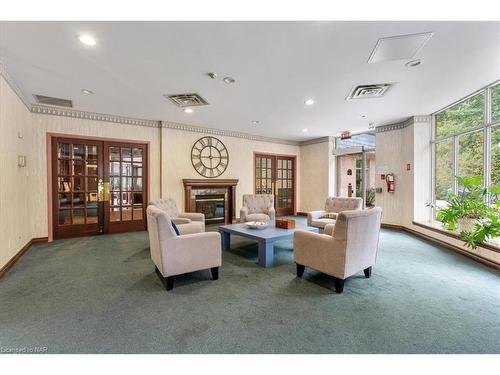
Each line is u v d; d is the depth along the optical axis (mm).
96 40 2367
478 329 1903
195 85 3461
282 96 3891
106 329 1890
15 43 2416
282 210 7992
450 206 3959
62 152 4664
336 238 2492
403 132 5438
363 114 4926
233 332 1858
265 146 7363
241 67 2928
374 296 2432
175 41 2391
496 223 3129
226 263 3373
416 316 2080
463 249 3738
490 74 3131
